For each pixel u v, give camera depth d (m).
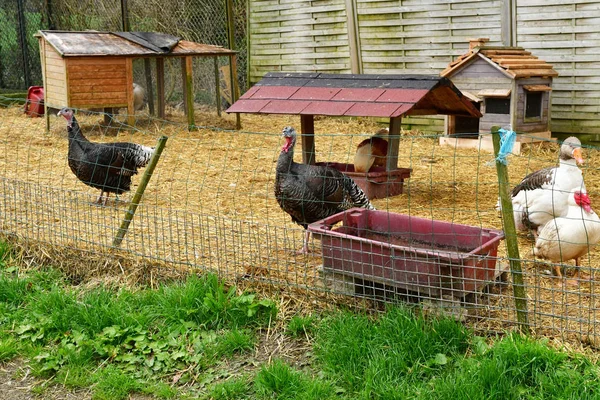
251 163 6.77
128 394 3.12
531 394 2.83
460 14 8.12
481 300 3.47
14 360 3.40
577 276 3.76
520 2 7.61
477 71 7.19
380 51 8.95
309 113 5.07
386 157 5.57
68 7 10.92
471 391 2.81
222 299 3.56
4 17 11.15
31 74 11.19
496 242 3.43
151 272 4.02
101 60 7.91
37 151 7.27
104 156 5.17
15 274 4.21
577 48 7.29
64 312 3.62
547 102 7.22
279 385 3.03
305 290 3.68
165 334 3.47
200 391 3.10
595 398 2.71
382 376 3.00
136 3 10.56
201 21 10.48
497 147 3.20
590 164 6.67
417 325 3.18
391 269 3.41
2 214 4.97
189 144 7.69
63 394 3.15
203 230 4.64
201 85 10.08
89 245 4.35
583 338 3.13
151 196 5.58
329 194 4.10
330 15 9.38
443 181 6.09
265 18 10.15
